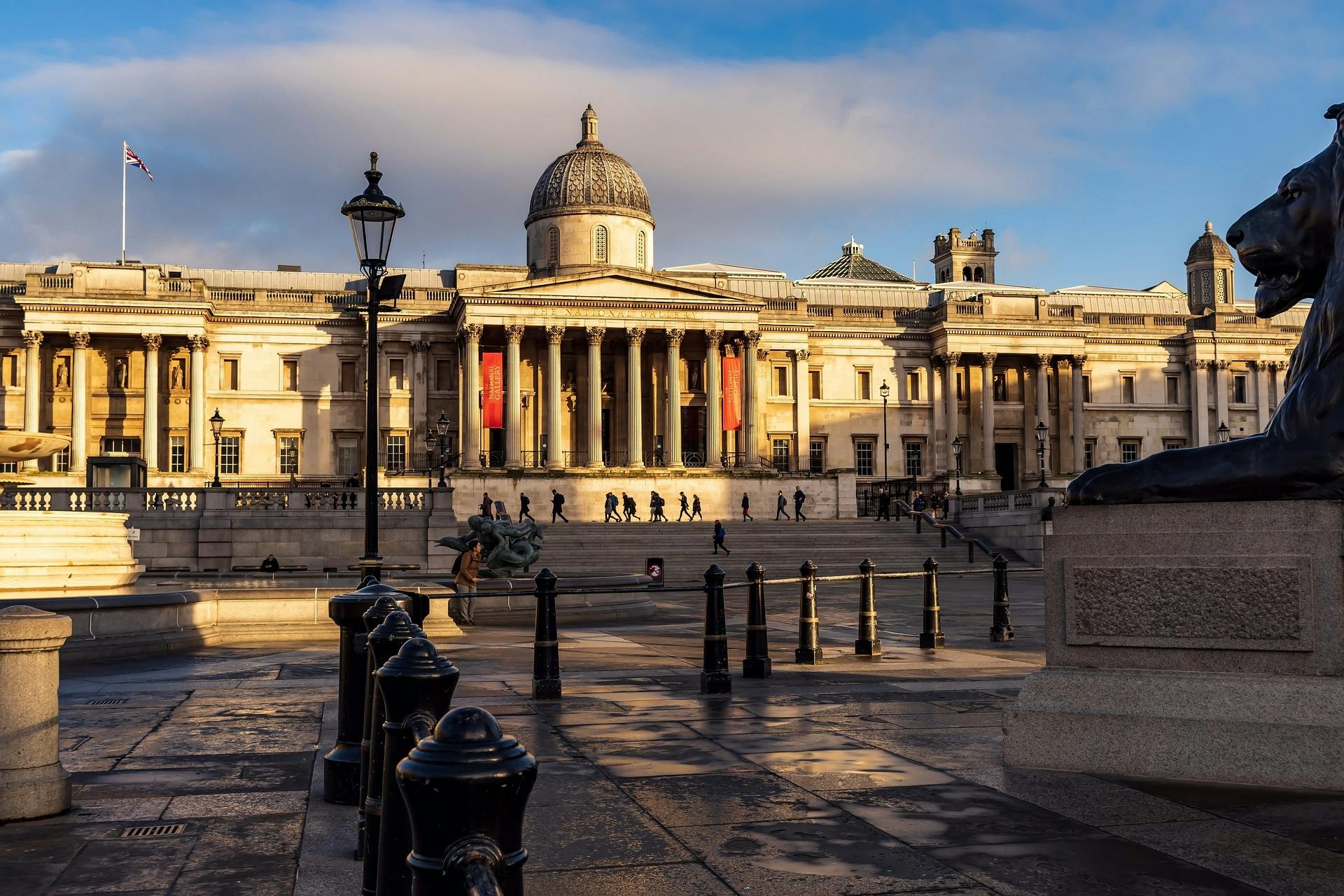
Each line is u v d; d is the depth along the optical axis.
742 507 88.50
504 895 4.17
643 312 94.88
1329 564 10.04
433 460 94.44
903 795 10.02
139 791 11.08
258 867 8.66
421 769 4.18
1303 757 9.90
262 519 62.06
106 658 22.62
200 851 9.07
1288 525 10.21
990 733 13.05
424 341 99.00
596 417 93.38
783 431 103.56
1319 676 10.08
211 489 62.28
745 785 10.47
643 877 7.90
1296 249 11.23
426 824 4.21
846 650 24.27
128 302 91.50
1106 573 10.87
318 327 98.94
